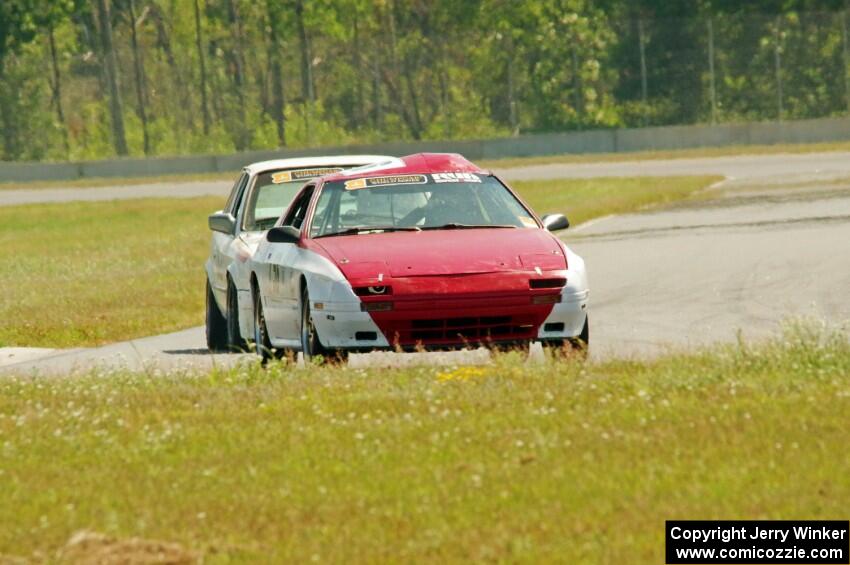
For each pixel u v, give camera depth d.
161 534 21.08
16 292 86.56
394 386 33.69
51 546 20.66
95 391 36.66
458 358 41.25
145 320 65.69
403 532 20.48
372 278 38.12
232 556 19.62
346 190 43.53
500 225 42.38
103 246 123.12
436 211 42.72
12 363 53.44
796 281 60.31
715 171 161.00
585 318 39.47
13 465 26.84
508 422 27.95
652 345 44.88
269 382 36.62
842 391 29.48
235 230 52.16
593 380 32.69
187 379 38.59
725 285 60.72
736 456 23.88
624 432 26.28
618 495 21.72
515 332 38.50
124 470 25.78
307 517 21.66
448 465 24.55
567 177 170.88
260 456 26.39
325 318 38.22
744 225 91.50
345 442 27.16
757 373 33.22
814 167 154.12
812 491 21.48
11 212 169.50
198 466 25.77
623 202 119.88
